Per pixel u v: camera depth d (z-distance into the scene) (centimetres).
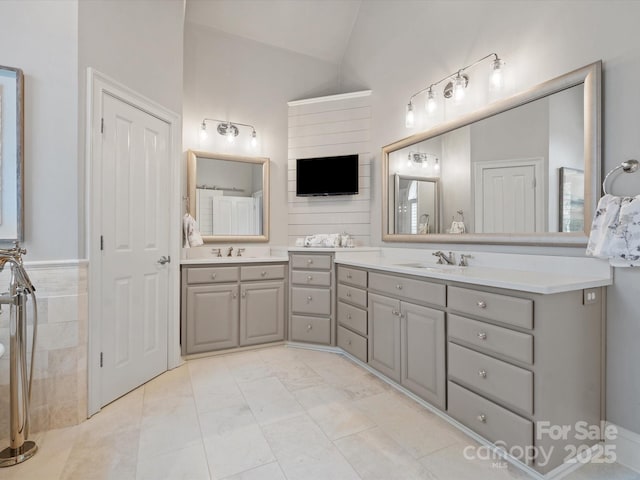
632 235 149
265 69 358
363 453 160
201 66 329
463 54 242
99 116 196
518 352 148
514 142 207
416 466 151
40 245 177
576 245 175
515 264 205
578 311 152
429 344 197
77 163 186
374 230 331
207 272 284
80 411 184
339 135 349
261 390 224
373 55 336
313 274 305
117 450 161
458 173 244
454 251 247
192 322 279
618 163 159
